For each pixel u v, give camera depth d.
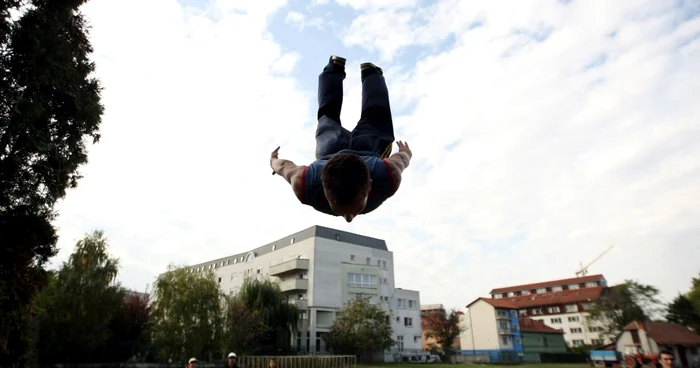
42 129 10.70
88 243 27.31
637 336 40.94
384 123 3.33
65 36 11.13
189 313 27.31
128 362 29.17
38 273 9.98
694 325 50.22
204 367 27.64
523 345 58.50
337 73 3.61
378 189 2.77
